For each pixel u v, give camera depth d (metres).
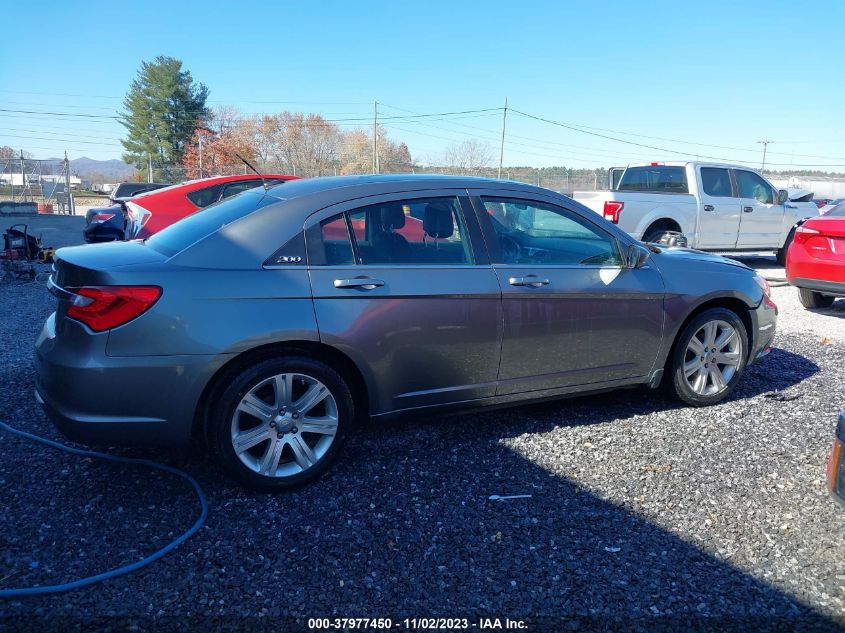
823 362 5.93
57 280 3.28
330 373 3.46
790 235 12.73
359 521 3.16
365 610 2.54
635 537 3.04
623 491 3.47
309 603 2.57
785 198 12.61
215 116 69.00
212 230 3.45
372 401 3.62
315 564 2.81
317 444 3.54
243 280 3.28
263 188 3.95
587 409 4.67
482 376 3.89
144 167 69.69
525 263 4.00
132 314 3.07
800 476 3.66
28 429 4.14
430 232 3.79
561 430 4.27
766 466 3.78
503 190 4.06
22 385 4.95
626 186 12.84
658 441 4.10
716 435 4.21
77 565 2.77
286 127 61.22
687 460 3.84
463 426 4.31
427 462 3.79
